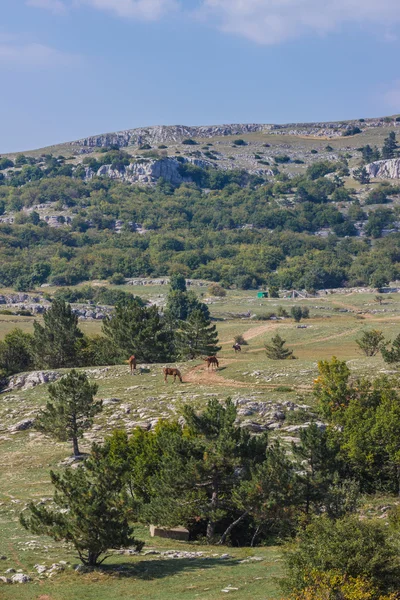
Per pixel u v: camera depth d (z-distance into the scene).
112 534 40.97
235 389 85.56
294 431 71.69
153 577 39.72
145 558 44.78
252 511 51.66
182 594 36.28
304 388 84.69
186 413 56.66
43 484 65.44
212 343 118.81
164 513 52.19
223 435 54.03
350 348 147.62
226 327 199.12
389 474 61.31
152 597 35.97
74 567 41.12
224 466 53.59
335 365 73.81
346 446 61.22
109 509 41.66
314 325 186.00
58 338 114.69
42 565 41.22
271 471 51.81
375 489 61.34
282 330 181.75
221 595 35.53
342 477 59.66
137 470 58.31
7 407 93.50
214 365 99.75
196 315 118.69
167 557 45.12
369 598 30.64
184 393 85.81
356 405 67.19
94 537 40.81
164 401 84.06
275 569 40.62
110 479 42.75
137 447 61.28
